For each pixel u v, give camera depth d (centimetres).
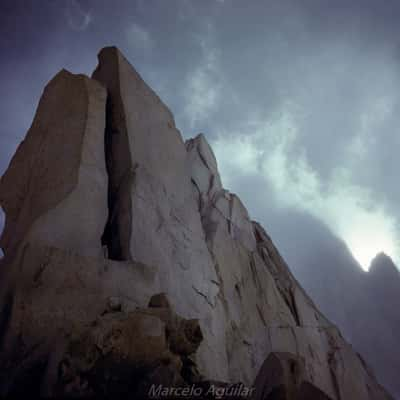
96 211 1081
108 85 1523
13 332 762
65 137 1198
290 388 721
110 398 649
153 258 1207
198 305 1362
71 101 1302
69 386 643
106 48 1644
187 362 829
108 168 1366
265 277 2002
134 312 782
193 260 1432
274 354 788
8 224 1170
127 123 1413
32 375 712
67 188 1056
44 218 970
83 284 884
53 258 873
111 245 1188
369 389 2039
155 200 1344
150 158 1441
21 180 1204
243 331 1650
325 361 1938
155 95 1695
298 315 2041
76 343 699
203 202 2094
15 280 830
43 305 810
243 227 2206
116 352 702
